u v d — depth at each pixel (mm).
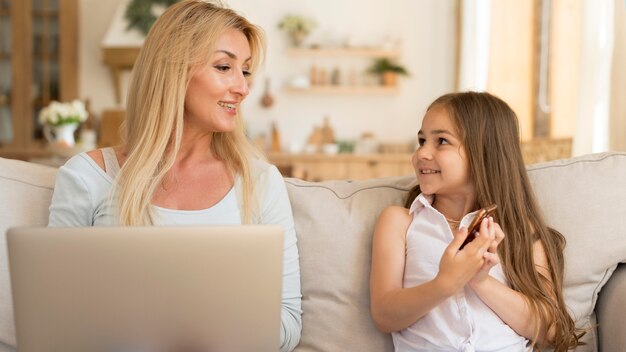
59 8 5770
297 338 1461
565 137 3828
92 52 5867
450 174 1451
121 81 5875
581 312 1483
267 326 1031
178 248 994
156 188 1476
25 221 1517
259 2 5746
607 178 1546
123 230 989
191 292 1005
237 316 1021
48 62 5797
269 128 5832
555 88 4035
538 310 1367
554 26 4039
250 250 1006
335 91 5672
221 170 1540
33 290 995
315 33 5773
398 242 1467
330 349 1477
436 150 1468
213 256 1001
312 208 1588
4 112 5781
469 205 1493
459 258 1243
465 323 1345
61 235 984
